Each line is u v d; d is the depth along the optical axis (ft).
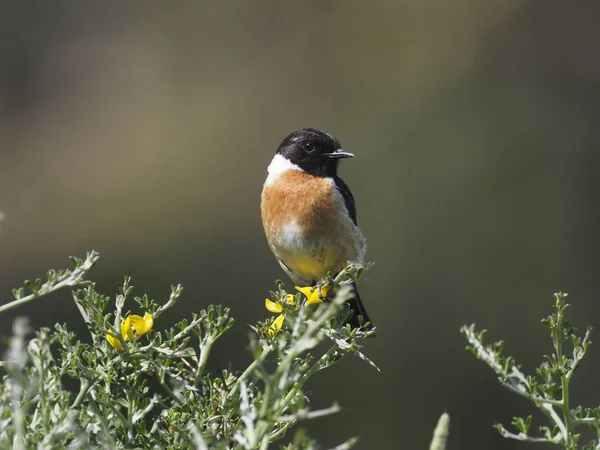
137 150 68.23
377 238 51.34
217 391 12.88
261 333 13.34
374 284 49.16
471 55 59.67
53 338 11.46
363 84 61.72
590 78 57.00
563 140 54.75
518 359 45.75
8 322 41.19
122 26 75.87
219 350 41.27
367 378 43.06
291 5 67.21
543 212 51.55
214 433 12.41
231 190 62.54
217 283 49.78
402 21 61.87
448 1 60.75
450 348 46.01
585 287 48.55
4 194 65.36
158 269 51.52
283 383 10.52
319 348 35.06
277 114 65.57
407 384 43.78
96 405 12.40
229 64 69.82
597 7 58.39
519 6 59.26
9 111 73.92
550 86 57.77
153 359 12.85
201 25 71.97
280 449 11.11
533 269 49.60
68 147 70.13
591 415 13.01
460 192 53.16
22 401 11.25
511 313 47.67
